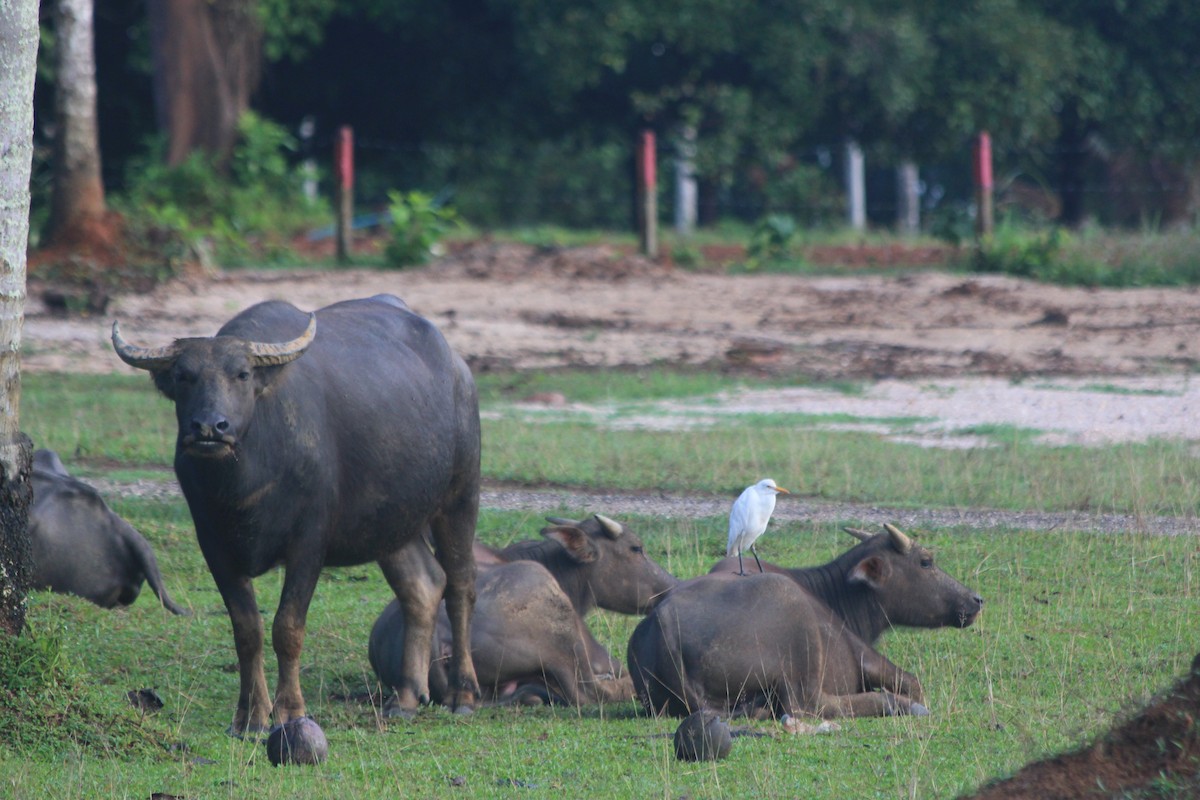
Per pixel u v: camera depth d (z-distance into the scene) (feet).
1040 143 463.01
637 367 220.64
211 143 384.06
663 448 162.40
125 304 260.62
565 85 415.44
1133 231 363.76
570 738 82.94
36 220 350.84
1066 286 291.58
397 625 95.96
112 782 74.02
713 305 276.82
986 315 260.42
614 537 103.86
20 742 79.15
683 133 449.89
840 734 82.43
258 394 81.15
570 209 513.86
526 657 94.79
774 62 410.52
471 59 456.86
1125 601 108.68
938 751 77.77
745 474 150.00
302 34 445.37
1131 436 165.68
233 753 80.28
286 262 322.14
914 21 416.46
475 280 298.56
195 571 122.83
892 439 168.14
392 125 483.92
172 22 379.35
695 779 73.92
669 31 406.62
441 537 96.17
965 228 325.83
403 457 89.81
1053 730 81.00
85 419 176.14
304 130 496.64
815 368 218.18
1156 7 433.07
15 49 83.71
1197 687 68.64
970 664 96.94
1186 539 123.03
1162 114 450.71
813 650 86.79
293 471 83.46
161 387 81.35
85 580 110.63
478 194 490.08
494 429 174.09
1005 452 156.56
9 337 84.02
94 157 293.64
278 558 85.20
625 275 305.94
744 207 559.79
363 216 401.70
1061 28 428.97
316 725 79.15
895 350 230.89
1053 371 209.15
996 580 114.21
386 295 99.66
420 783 74.59
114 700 85.15
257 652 85.97
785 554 122.11
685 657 86.43
